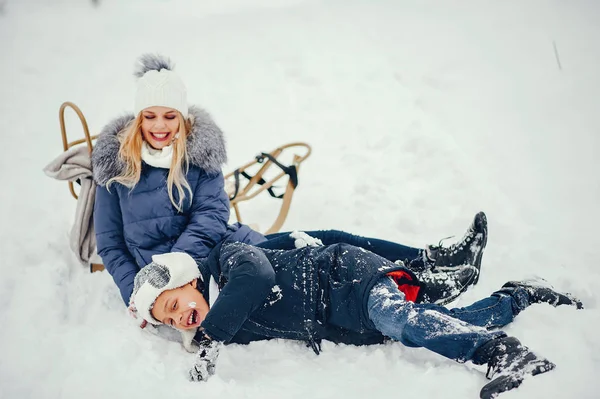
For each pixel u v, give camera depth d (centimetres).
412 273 315
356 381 289
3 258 396
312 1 898
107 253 370
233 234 381
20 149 579
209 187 376
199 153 370
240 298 297
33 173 539
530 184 486
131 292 353
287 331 319
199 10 917
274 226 455
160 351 322
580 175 489
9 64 746
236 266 309
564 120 569
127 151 364
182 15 898
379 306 292
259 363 315
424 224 445
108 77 714
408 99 645
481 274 374
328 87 680
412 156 534
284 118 636
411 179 504
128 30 847
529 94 619
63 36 826
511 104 608
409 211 460
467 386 267
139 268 367
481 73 671
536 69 658
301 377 298
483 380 269
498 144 547
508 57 691
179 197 369
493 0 822
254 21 847
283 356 318
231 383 289
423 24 791
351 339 319
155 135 368
